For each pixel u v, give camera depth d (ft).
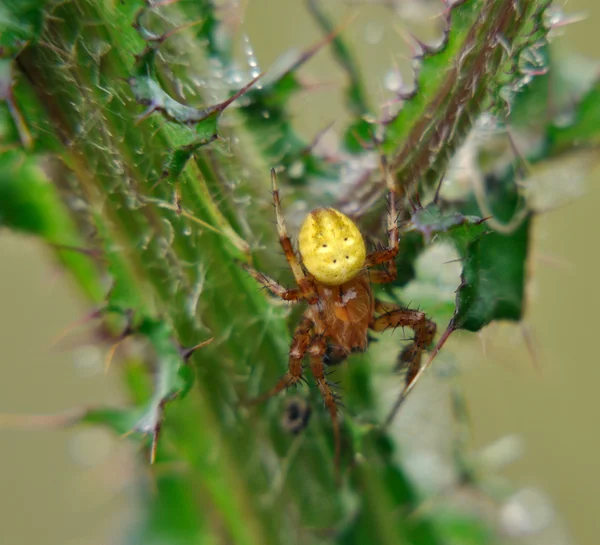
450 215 0.34
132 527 0.37
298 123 0.38
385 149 0.35
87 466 0.40
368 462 0.37
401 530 0.37
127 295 0.35
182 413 0.36
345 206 0.36
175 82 0.35
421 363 0.37
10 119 0.34
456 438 0.38
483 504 0.38
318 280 0.38
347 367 0.38
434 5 0.38
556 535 0.39
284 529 0.36
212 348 0.36
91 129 0.34
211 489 0.36
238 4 0.37
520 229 0.35
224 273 0.36
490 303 0.34
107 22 0.34
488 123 0.35
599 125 0.36
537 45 0.35
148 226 0.35
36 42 0.34
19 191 0.35
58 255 0.36
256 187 0.36
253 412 0.36
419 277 0.36
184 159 0.34
